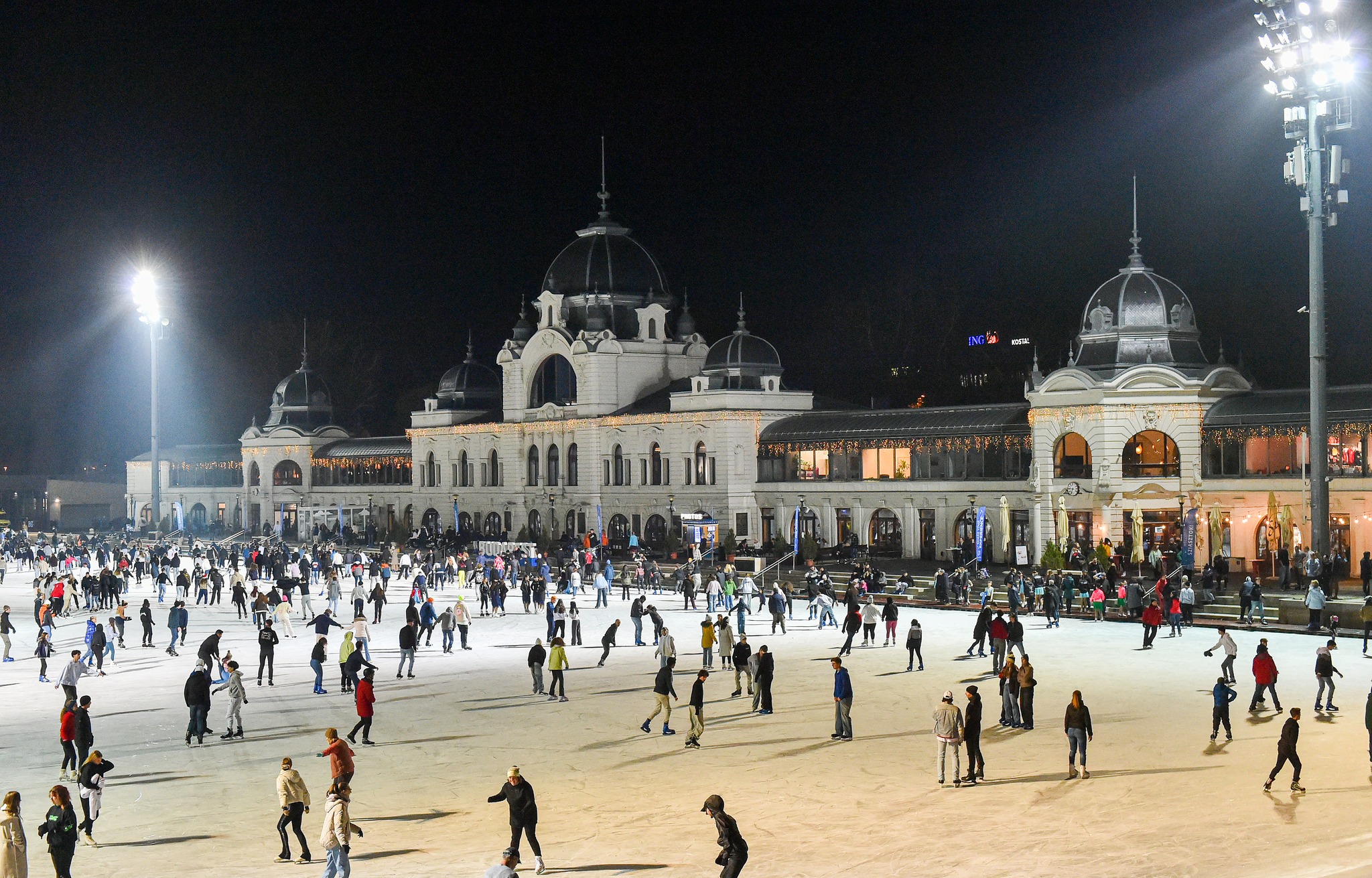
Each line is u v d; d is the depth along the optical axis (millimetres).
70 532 172625
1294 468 80812
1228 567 80312
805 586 83750
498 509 133625
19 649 67188
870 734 41906
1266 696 45688
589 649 62688
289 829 33156
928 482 98250
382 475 152375
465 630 63406
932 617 70688
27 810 35594
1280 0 62000
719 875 28016
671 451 115125
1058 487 88625
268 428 162500
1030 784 35000
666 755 39906
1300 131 63906
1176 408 84250
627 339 124688
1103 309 88812
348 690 51781
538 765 39188
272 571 104188
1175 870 27016
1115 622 66688
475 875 28703
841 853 29609
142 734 44688
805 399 114375
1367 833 28734
